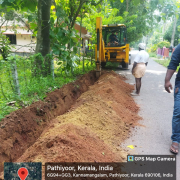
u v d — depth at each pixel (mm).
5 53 7637
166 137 4273
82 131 3789
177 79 3770
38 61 5953
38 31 6934
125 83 9055
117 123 4723
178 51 3674
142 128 4699
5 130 3549
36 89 5293
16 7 5539
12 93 4480
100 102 5500
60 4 7586
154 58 27781
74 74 8805
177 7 3982
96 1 9102
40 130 4352
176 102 3695
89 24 13266
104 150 3492
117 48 13375
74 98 6746
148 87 8922
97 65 10211
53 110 5141
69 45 6895
